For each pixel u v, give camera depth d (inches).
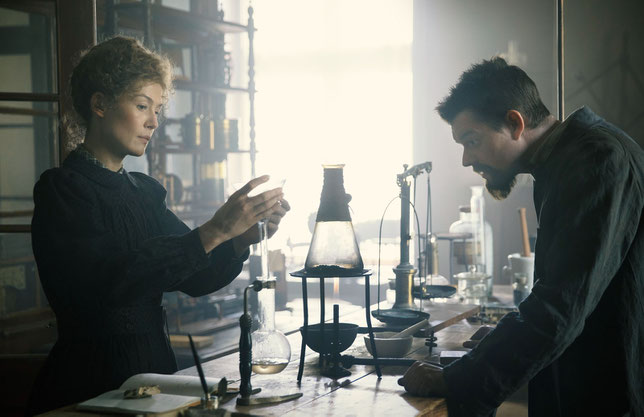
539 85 214.2
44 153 151.9
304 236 294.2
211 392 62.9
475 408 64.0
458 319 107.3
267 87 299.3
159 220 80.2
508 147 69.8
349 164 286.2
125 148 73.7
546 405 70.3
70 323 70.6
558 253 62.5
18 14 151.8
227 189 258.7
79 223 68.8
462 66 226.2
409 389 66.4
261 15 298.4
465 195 229.1
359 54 285.1
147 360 72.6
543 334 61.5
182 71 222.2
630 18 196.7
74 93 74.0
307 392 67.0
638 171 65.2
